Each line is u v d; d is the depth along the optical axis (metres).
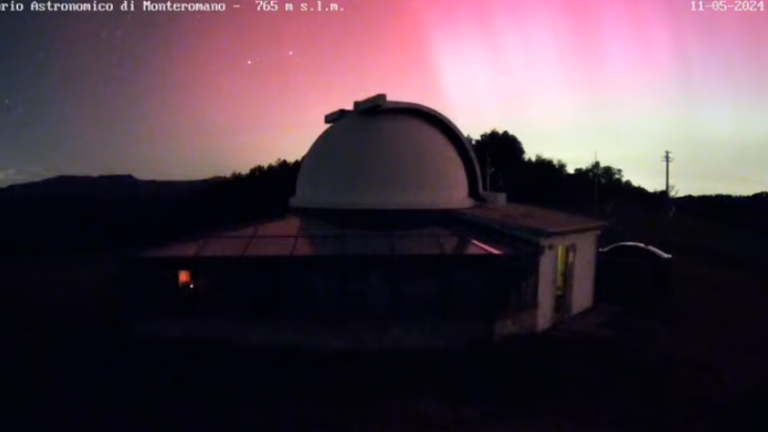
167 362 14.09
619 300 21.89
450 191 19.50
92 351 14.96
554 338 16.53
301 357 14.48
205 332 14.95
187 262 14.93
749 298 22.86
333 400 11.88
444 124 20.75
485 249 15.62
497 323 15.32
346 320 14.88
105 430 10.45
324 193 19.09
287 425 10.70
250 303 14.95
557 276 18.44
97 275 27.50
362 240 16.38
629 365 14.31
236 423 10.76
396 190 18.59
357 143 19.17
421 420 10.95
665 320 19.06
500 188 55.66
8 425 10.62
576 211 51.47
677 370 14.03
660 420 11.09
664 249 36.66
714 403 11.98
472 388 12.59
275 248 15.68
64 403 11.66
